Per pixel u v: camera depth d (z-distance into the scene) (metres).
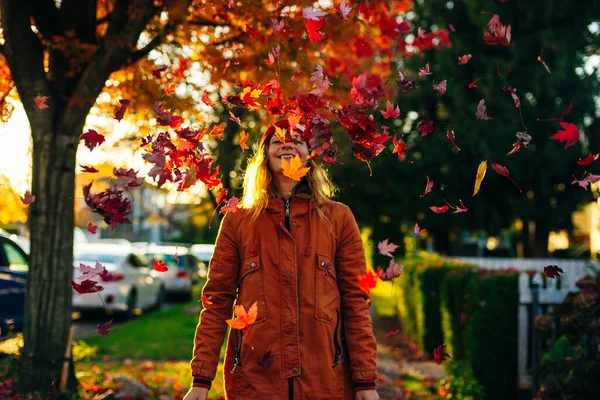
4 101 5.48
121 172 2.53
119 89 6.11
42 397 5.11
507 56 14.54
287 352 2.63
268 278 2.70
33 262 5.53
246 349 2.65
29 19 5.21
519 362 5.86
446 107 14.50
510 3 14.45
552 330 5.29
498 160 14.59
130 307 13.62
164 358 9.16
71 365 5.55
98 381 6.22
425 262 10.48
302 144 2.82
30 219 5.55
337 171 12.31
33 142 5.50
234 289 2.83
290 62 5.01
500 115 14.52
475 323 6.01
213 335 2.77
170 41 5.77
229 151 8.44
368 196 14.74
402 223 15.88
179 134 2.67
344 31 4.73
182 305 16.80
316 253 2.73
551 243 18.08
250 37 5.07
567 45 14.70
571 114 14.99
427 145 14.46
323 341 2.65
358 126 2.76
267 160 2.90
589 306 4.89
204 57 5.52
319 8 4.73
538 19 14.63
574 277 9.30
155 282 15.62
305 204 2.80
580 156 14.95
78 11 5.76
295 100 2.82
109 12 6.19
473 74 14.48
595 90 14.81
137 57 5.68
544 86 14.51
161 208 23.16
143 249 19.70
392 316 15.09
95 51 5.45
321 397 2.62
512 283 5.93
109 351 9.55
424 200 14.84
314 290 2.69
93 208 2.44
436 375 8.08
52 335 5.49
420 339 9.80
